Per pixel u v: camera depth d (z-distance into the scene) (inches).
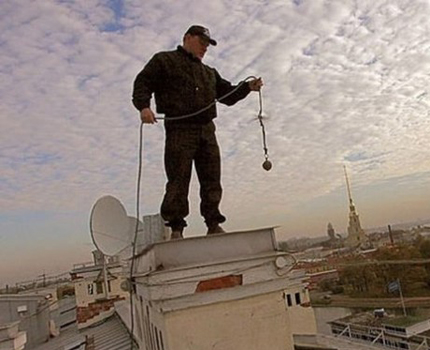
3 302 904.3
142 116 147.5
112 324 600.1
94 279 720.3
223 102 175.2
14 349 318.0
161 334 140.0
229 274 141.6
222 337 138.3
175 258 139.1
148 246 141.7
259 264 145.9
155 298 134.1
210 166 164.4
